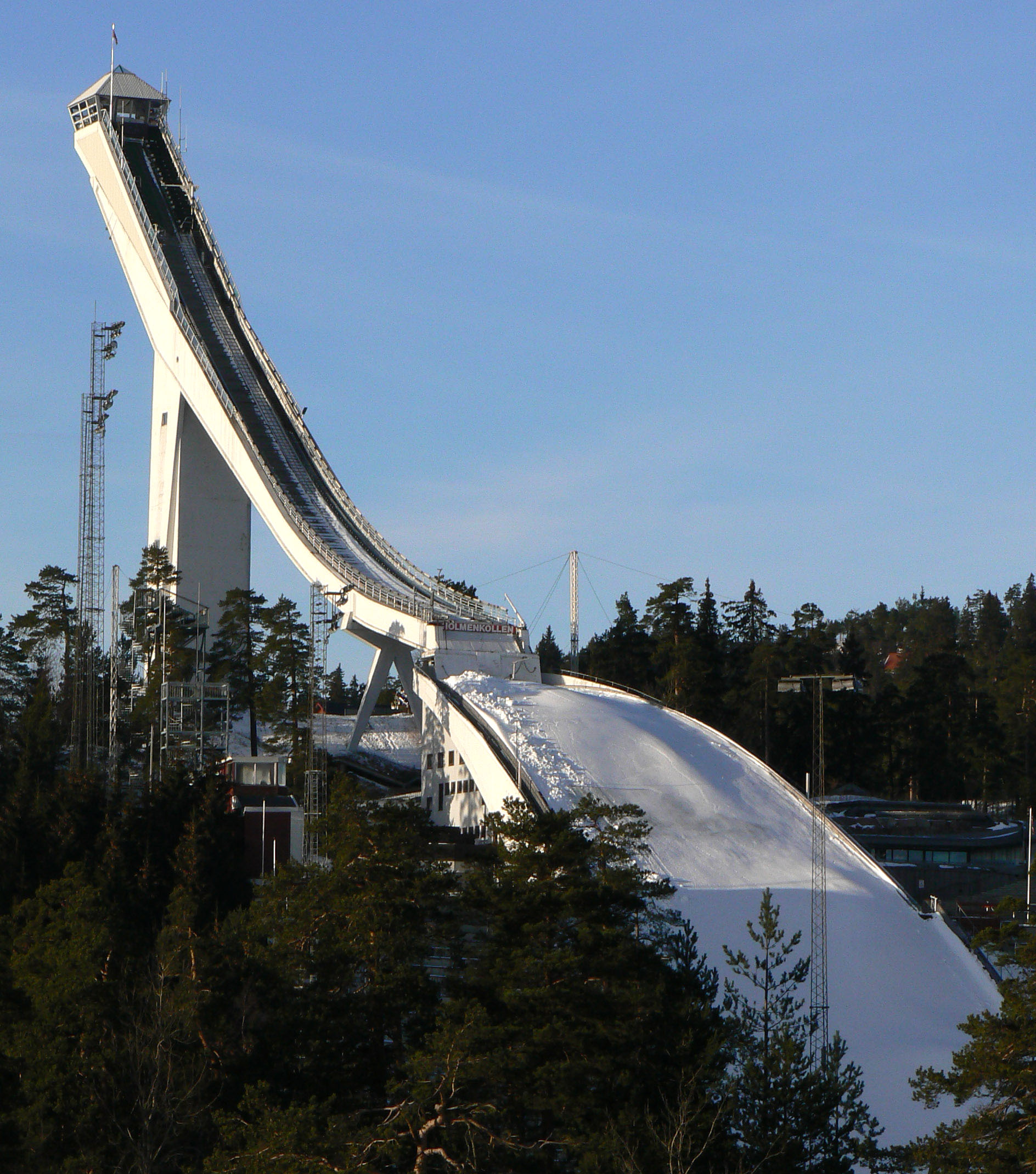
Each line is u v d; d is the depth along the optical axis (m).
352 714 180.75
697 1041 44.44
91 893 51.97
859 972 69.62
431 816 97.19
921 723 137.75
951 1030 66.88
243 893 72.75
